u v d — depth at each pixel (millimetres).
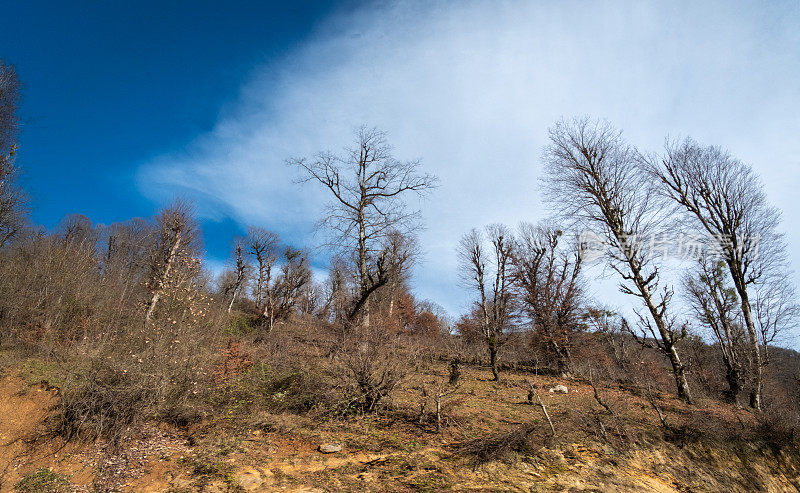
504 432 8781
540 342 23516
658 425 10375
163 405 8977
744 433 10906
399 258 23047
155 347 9945
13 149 18047
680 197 19922
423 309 36531
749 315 17734
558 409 11453
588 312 23531
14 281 15109
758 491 8984
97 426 7836
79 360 10531
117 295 18953
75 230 31578
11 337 13023
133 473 6742
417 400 11062
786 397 20422
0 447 7641
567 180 19172
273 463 7059
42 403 8992
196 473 6633
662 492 7477
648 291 16062
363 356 10094
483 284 28016
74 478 6727
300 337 19109
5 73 19906
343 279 30250
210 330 14391
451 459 7344
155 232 23906
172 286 12461
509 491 6336
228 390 10805
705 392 19719
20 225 20156
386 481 6426
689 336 22516
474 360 23891
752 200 18781
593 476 7363
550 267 24906
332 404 9703
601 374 19625
